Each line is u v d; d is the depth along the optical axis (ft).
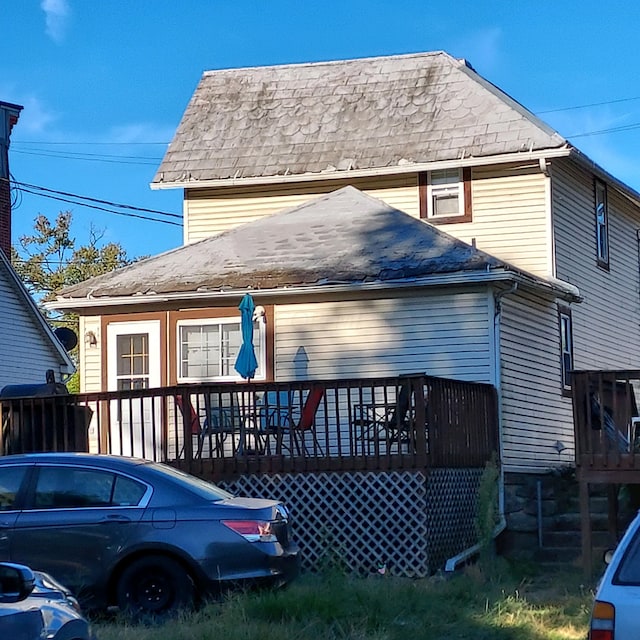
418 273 56.39
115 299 60.34
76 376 139.03
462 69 75.61
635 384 79.25
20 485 36.40
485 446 54.39
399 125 72.28
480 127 69.51
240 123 76.54
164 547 34.94
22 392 53.36
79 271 167.32
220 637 30.71
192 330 60.54
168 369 60.39
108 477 36.24
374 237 62.03
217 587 34.76
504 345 57.98
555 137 66.39
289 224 65.98
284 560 35.86
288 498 48.44
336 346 58.90
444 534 48.16
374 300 58.75
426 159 68.44
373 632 33.01
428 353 57.62
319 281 57.52
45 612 18.74
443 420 48.93
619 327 78.84
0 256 90.12
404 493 46.85
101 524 35.40
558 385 65.31
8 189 92.58
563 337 67.05
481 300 57.11
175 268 62.18
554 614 36.63
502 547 55.88
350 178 70.85
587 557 48.14
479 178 68.39
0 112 92.02
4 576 17.46
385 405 47.85
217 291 58.80
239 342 59.77
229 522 35.17
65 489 36.19
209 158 73.97
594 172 72.64
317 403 49.06
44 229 171.42
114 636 31.30
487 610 36.50
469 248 58.70
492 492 49.75
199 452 49.90
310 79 78.89
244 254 62.44
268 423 49.55
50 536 35.50
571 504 57.11
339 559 45.39
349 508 47.55
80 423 50.67
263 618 33.32
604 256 76.74
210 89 80.38
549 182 66.90
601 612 20.11
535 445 60.85
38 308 95.14
